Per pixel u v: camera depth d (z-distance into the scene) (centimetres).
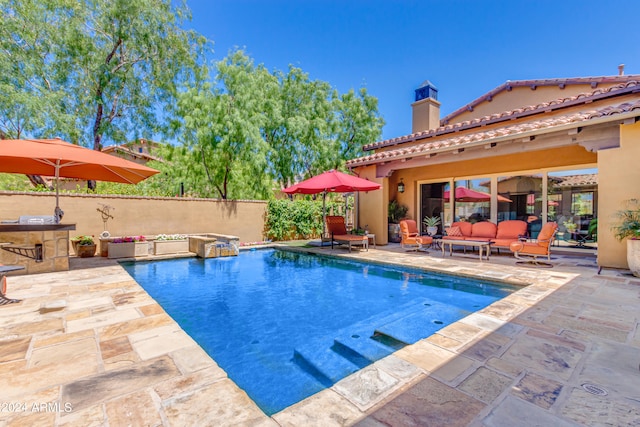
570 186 933
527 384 240
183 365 271
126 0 1187
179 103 1370
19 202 851
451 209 1208
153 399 220
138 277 760
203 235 1127
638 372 258
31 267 663
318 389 299
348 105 2433
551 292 505
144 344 314
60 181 1592
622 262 669
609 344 312
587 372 258
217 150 1384
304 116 2164
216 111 1369
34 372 258
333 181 949
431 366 269
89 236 956
